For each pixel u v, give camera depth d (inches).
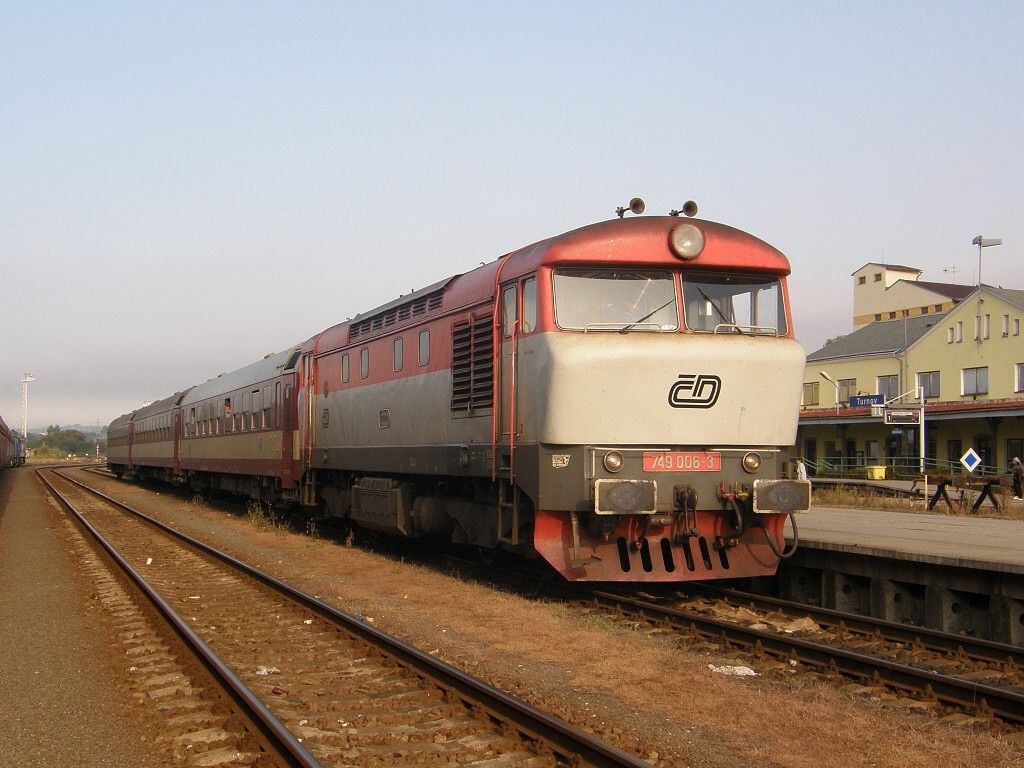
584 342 395.5
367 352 626.5
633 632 366.9
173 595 466.3
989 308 1642.5
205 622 396.8
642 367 397.1
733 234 425.1
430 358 523.5
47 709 269.3
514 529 428.5
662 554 412.8
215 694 274.1
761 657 326.6
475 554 588.1
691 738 240.5
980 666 318.7
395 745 236.1
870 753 229.3
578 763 216.1
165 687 292.4
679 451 404.2
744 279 427.2
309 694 281.3
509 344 435.5
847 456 1855.3
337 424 680.4
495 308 447.5
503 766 220.7
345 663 319.3
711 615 409.7
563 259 403.9
